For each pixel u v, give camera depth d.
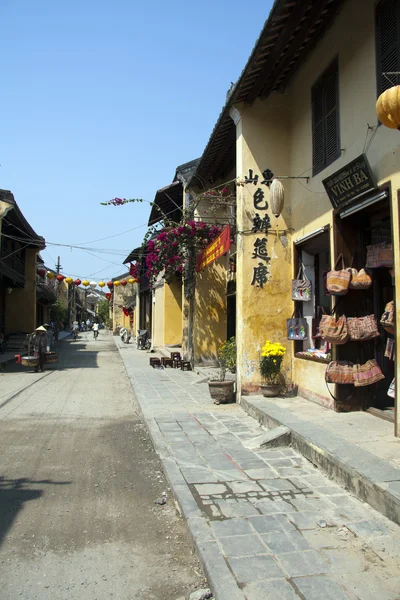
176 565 3.28
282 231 8.72
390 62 5.52
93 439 6.64
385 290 6.63
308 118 7.98
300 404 7.49
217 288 14.10
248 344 8.53
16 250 21.33
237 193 8.93
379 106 4.21
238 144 8.86
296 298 8.30
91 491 4.64
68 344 32.88
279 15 6.08
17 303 23.45
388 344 5.67
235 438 6.32
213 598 2.85
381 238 6.50
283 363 8.53
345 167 5.93
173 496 4.48
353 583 2.87
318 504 4.07
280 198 7.05
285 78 8.62
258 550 3.27
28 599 2.84
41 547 3.49
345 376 6.46
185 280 14.93
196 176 13.13
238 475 4.83
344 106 6.60
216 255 10.29
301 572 2.98
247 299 8.55
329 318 6.43
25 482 4.86
